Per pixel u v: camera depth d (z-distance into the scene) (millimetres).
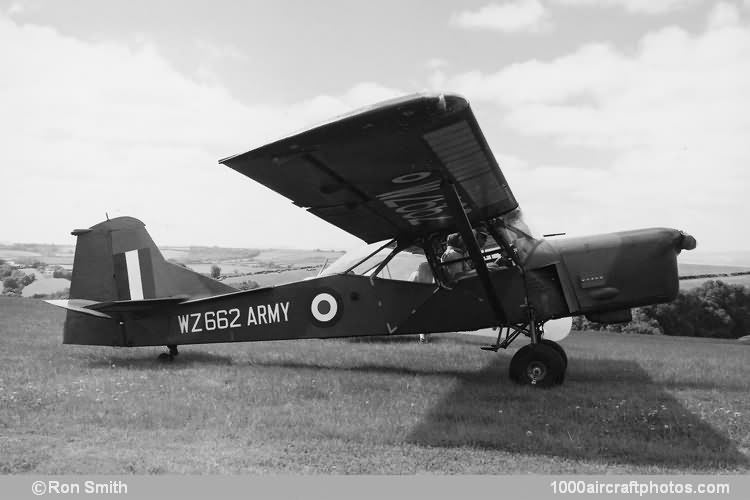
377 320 8078
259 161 5305
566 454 4562
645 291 7289
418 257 9109
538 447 4684
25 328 12695
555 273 7484
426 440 4809
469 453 4570
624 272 7312
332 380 7199
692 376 8078
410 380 7324
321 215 7227
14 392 6176
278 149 4996
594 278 7359
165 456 4402
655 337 21328
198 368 8016
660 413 5688
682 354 11664
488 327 7746
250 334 8516
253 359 9070
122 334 8859
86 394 6176
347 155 5203
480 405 6004
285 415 5520
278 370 7984
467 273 7891
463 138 4922
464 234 6461
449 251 8078
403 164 5465
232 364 8594
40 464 4211
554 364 7016
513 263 7668
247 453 4492
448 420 5441
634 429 5242
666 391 6887
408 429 5078
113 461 4281
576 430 5156
